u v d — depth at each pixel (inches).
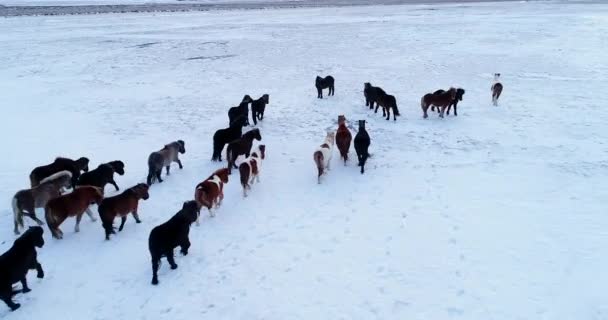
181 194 405.4
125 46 1267.2
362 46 1186.0
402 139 514.3
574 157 438.6
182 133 569.0
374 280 272.7
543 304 243.3
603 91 663.1
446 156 459.2
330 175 430.9
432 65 912.3
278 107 669.9
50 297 273.7
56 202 320.8
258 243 321.4
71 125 607.8
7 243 331.9
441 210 350.0
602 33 1202.6
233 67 971.3
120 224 357.7
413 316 241.3
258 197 393.7
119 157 492.4
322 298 260.4
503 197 365.7
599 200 352.2
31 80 884.0
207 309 257.9
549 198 360.2
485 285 261.3
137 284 283.1
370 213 353.7
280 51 1151.6
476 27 1486.2
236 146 441.1
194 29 1675.7
